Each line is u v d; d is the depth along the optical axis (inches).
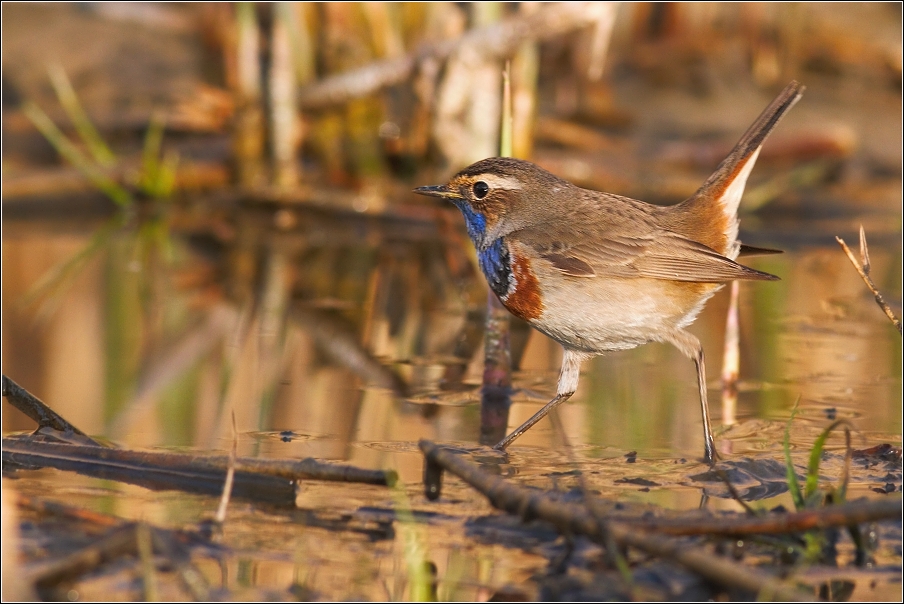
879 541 300.2
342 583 273.6
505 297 432.1
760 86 877.2
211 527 306.0
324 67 799.1
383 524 310.5
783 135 800.3
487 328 462.6
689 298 417.4
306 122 789.9
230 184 792.3
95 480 345.1
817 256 699.4
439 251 721.6
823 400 443.8
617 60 874.1
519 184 438.0
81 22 889.5
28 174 785.6
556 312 419.8
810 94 866.1
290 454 373.4
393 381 477.1
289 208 773.3
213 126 828.0
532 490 329.7
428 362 509.4
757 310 600.1
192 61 885.8
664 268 408.8
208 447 380.2
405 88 781.3
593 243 414.9
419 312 600.4
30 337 543.8
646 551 270.1
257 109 774.5
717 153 799.1
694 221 430.6
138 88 862.5
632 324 415.8
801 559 286.2
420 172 770.8
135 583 272.4
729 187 430.6
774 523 276.2
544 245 419.5
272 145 773.9
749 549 289.4
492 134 731.4
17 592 265.1
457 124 731.4
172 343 538.3
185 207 789.2
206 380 475.8
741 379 478.6
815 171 787.4
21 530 295.3
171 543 286.8
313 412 429.4
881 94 866.1
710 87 875.4
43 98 852.0
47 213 790.5
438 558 287.9
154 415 423.5
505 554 289.7
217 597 265.4
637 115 851.4
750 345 532.7
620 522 286.7
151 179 777.6
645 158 804.6
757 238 723.4
